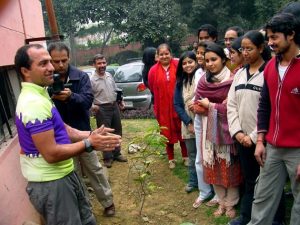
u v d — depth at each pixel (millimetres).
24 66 2256
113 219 3785
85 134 2852
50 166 2326
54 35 4305
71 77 3396
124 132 7195
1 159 2805
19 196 2930
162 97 4699
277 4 19188
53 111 2350
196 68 4016
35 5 4945
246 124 2922
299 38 2346
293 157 2471
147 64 5629
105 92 5203
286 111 2432
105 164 5254
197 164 3760
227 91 3312
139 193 4355
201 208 3787
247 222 3113
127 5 22062
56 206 2369
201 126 3533
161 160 5355
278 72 2461
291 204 3498
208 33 4555
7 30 3305
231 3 21188
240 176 3375
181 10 21719
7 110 3516
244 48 2857
